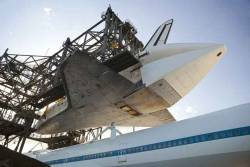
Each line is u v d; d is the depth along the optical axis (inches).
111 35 1025.5
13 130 1251.8
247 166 520.1
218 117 575.8
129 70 1026.1
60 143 1525.6
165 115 1226.6
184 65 900.0
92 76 868.0
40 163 525.0
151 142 660.7
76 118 1219.9
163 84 944.9
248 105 551.8
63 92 1130.7
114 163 727.1
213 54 904.9
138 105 1067.3
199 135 569.9
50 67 1199.6
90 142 920.9
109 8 1077.1
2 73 1237.7
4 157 497.7
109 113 1160.2
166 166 614.5
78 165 850.8
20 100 1299.2
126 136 780.6
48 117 1343.5
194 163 567.5
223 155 522.6
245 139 498.6
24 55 1222.3
